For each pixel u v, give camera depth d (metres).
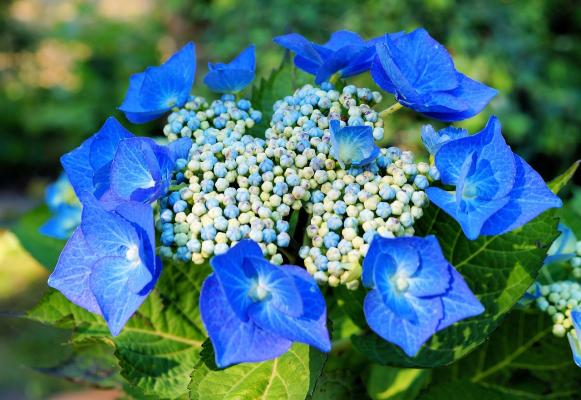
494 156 0.30
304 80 0.38
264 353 0.27
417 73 0.33
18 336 0.93
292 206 0.30
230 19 1.41
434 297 0.28
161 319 0.35
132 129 1.40
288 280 0.27
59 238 0.44
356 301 0.34
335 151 0.30
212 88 0.35
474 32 1.32
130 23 1.74
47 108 1.70
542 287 0.34
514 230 0.32
